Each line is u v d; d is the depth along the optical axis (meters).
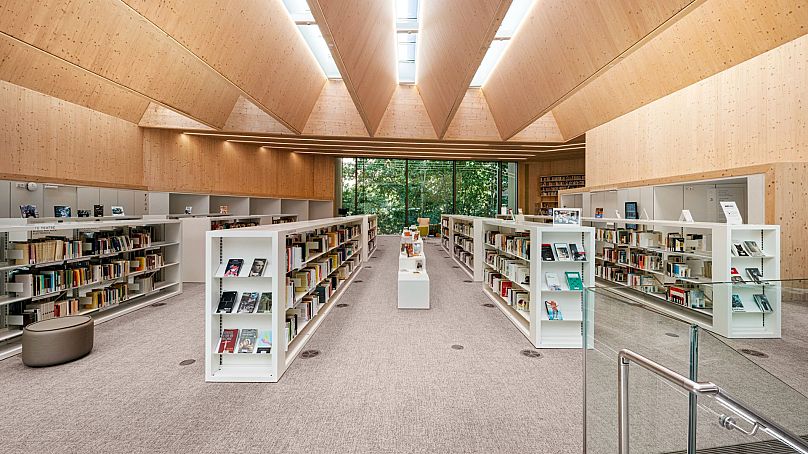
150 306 6.34
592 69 6.21
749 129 6.91
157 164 11.14
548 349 4.43
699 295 3.45
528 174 19.89
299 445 2.61
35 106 7.88
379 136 11.72
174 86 8.31
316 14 4.55
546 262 4.76
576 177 18.14
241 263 3.74
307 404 3.16
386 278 9.02
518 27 7.54
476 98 11.93
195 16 5.39
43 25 5.50
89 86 8.80
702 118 7.87
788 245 5.86
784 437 1.68
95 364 3.96
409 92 11.73
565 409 3.08
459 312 6.06
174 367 3.89
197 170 12.10
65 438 2.66
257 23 6.53
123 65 6.98
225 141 13.05
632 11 4.86
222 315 3.80
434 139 11.94
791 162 5.93
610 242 8.15
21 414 2.97
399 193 20.50
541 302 4.59
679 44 7.42
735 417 1.96
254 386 3.48
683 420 2.04
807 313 2.82
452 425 2.86
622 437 2.01
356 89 7.38
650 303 2.29
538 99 8.33
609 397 2.23
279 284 3.68
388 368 3.88
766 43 6.10
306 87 9.91
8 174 7.33
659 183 8.69
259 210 15.37
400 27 7.98
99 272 5.46
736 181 7.49
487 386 3.48
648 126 9.35
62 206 7.90
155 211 10.97
